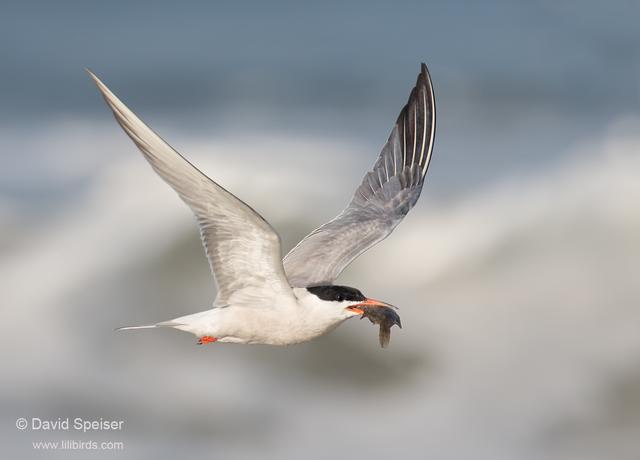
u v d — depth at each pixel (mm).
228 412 14203
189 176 7039
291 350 14906
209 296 16281
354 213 9656
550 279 15492
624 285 15109
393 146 10023
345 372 14805
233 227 7438
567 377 14375
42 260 17188
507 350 14875
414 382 14805
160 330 15562
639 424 13820
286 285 7914
